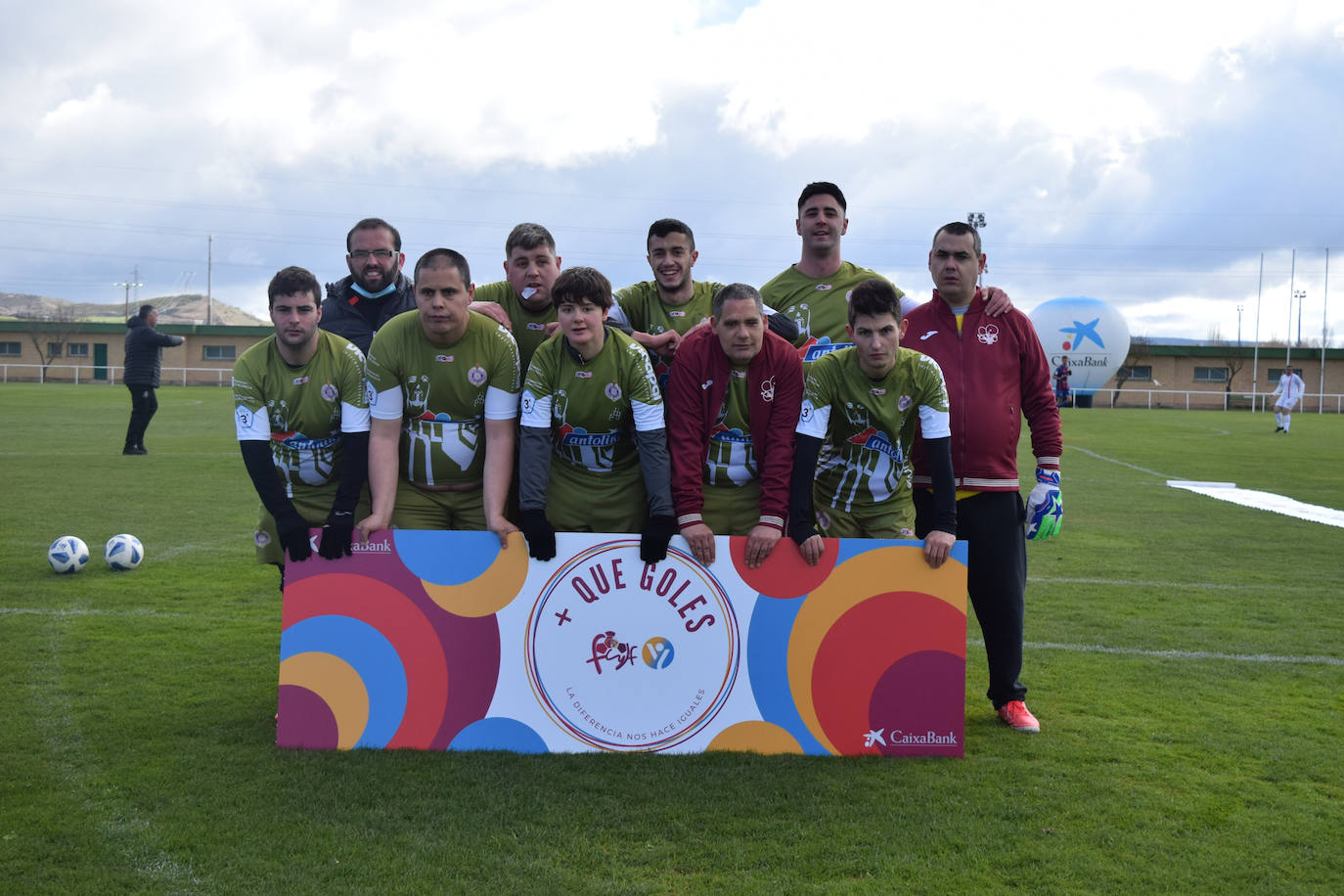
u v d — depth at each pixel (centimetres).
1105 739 391
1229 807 327
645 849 290
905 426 395
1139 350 4672
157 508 948
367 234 461
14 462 1318
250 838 293
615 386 383
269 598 600
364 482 418
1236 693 453
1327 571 742
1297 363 4650
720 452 397
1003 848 295
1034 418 420
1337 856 294
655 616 377
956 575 376
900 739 376
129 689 429
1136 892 272
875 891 268
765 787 339
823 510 418
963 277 406
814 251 479
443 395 393
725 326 372
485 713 376
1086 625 576
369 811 312
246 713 404
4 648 486
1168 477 1421
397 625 376
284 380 394
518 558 376
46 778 335
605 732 376
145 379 1398
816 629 377
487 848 288
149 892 262
